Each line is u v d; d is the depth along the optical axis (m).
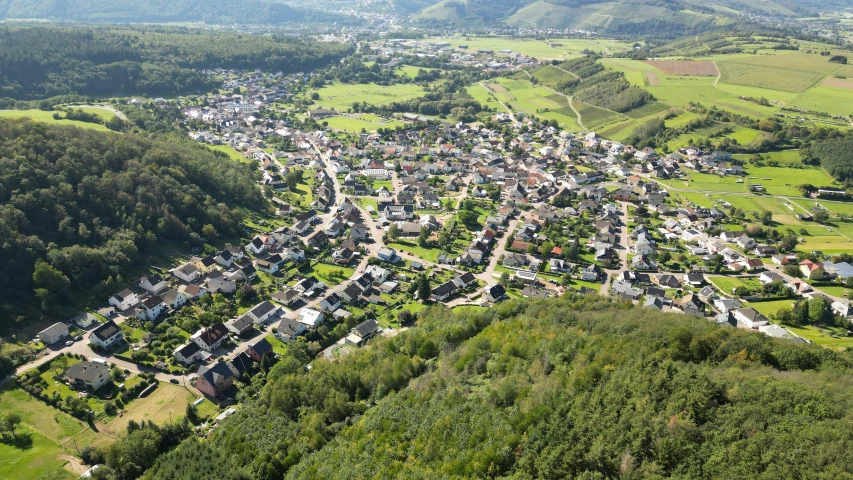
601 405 89.50
